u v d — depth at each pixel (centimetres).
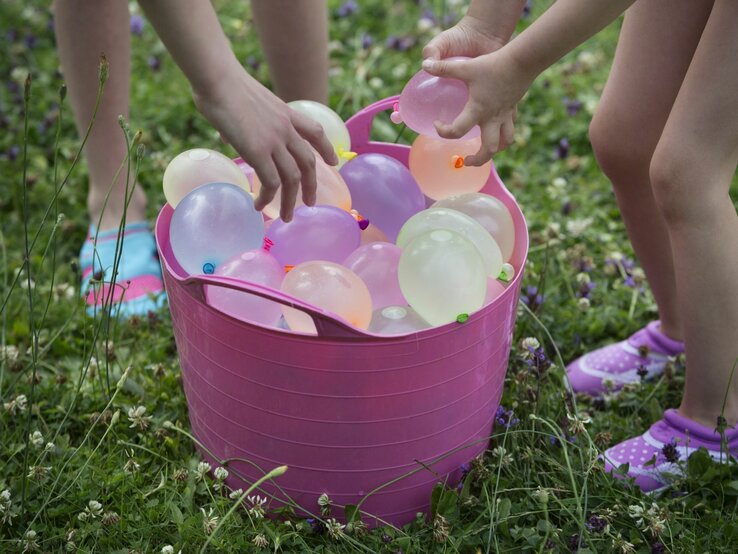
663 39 156
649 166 166
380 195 168
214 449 156
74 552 146
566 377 163
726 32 138
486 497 153
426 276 138
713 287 151
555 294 208
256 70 294
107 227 217
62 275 220
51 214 238
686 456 163
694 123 144
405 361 132
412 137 269
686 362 162
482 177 169
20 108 278
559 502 146
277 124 132
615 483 157
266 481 150
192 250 150
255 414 142
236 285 126
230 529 148
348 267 154
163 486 154
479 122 145
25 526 150
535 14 315
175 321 151
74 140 268
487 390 150
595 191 250
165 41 125
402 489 149
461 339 135
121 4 202
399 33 323
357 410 136
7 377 181
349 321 139
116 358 184
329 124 169
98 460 160
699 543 146
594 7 132
